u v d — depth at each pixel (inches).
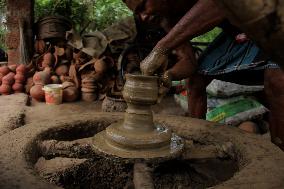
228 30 98.2
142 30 186.4
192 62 88.3
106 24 230.7
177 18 92.7
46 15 218.1
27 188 45.0
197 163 76.3
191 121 79.0
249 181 48.6
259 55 86.6
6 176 48.3
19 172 49.8
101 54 182.5
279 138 81.7
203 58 105.9
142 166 59.2
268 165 54.7
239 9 18.5
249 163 56.6
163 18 92.9
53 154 66.5
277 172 51.8
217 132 72.6
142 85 59.1
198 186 74.8
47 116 154.6
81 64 188.9
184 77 88.3
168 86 67.6
